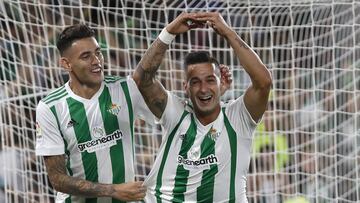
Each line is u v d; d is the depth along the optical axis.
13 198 22.00
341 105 23.64
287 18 23.77
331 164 23.67
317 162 23.72
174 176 15.53
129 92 15.84
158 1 23.36
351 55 23.55
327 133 23.36
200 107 15.30
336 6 23.48
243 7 22.59
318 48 23.73
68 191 15.41
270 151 24.19
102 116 15.66
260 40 23.78
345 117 23.50
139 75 15.71
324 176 23.52
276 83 23.84
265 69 15.07
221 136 15.45
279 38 23.83
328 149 23.64
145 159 23.98
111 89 15.84
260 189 24.08
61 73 22.61
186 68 15.40
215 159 15.40
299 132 23.33
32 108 21.91
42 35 22.61
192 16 15.24
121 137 15.85
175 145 15.58
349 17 23.36
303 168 23.94
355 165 23.31
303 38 23.89
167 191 15.60
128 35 23.14
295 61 23.89
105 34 22.47
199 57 15.31
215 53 24.20
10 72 21.67
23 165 22.02
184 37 24.02
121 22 23.47
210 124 15.51
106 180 15.80
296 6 23.12
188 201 15.45
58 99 15.67
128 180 16.02
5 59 21.61
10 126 21.64
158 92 15.66
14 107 21.72
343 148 23.53
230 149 15.45
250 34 22.67
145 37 22.92
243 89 24.05
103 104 15.70
